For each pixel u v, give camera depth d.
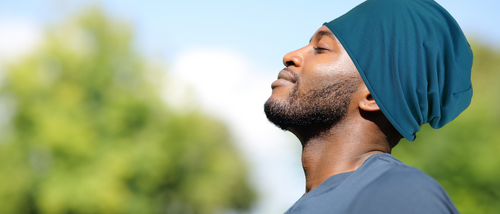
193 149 18.27
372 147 1.15
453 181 7.72
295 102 1.19
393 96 1.10
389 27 1.13
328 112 1.16
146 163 15.77
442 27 1.17
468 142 7.77
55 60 15.71
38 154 14.60
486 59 11.30
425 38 1.14
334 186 1.05
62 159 14.44
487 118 8.26
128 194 15.45
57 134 14.13
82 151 14.44
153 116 16.84
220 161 20.19
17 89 14.57
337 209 0.95
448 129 7.89
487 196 7.55
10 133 14.59
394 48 1.11
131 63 16.73
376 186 0.91
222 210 21.31
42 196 14.06
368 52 1.12
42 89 15.02
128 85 16.78
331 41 1.21
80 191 14.14
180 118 17.16
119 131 15.84
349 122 1.16
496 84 10.05
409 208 0.83
